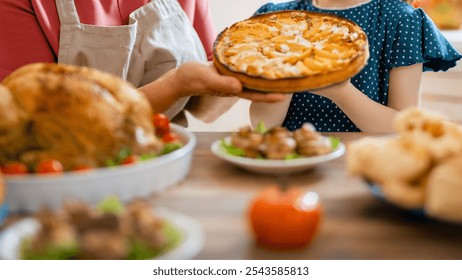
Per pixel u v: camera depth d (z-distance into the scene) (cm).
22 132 75
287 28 115
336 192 75
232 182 79
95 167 76
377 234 63
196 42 168
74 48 150
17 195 69
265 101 99
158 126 92
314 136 85
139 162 77
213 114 157
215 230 64
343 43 105
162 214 63
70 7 149
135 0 162
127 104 78
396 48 140
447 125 68
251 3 216
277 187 65
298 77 94
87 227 56
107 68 152
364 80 140
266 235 60
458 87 227
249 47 108
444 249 60
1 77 151
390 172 66
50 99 74
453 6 235
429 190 62
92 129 74
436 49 139
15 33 150
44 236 56
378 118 130
